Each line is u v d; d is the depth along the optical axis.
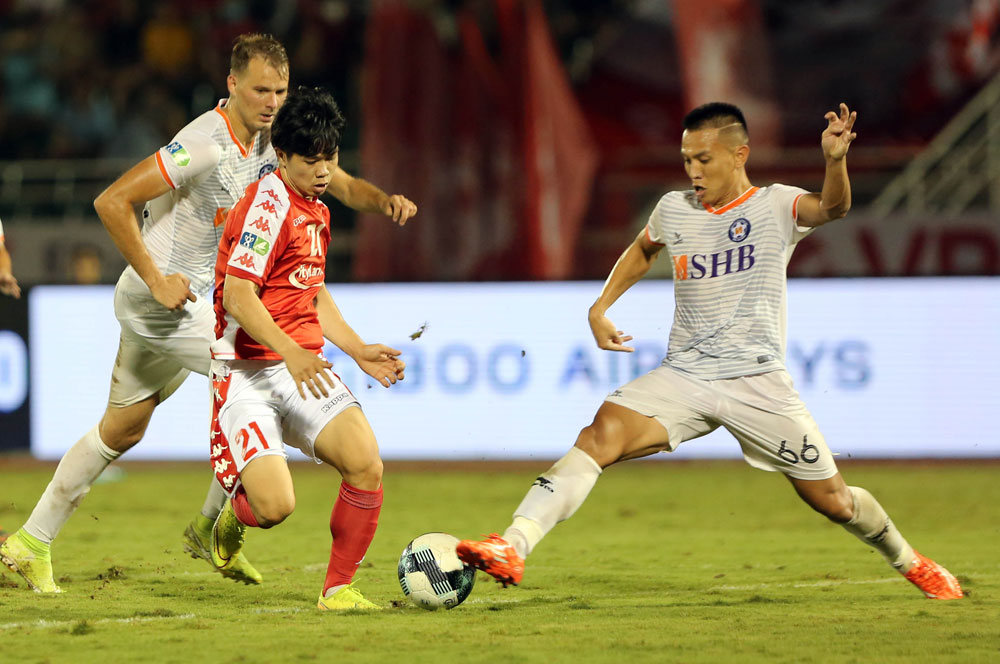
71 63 64.69
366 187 20.30
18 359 46.50
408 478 44.00
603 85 62.03
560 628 16.08
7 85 64.25
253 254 16.50
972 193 55.25
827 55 60.28
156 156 18.36
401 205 19.95
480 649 14.51
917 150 57.56
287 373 17.48
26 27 66.31
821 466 17.83
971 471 43.81
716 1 58.31
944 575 19.09
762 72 58.78
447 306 46.16
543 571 22.94
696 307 18.31
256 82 18.56
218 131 18.88
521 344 45.91
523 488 40.81
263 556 25.12
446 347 46.12
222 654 14.26
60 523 19.89
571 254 55.19
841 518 18.25
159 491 39.59
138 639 15.27
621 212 56.59
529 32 55.34
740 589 20.42
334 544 17.91
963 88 60.31
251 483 16.78
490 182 54.84
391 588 20.53
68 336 46.38
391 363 18.19
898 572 20.48
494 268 54.47
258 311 16.28
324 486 41.72
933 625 16.30
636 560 24.75
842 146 16.53
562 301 45.69
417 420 46.09
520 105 54.94
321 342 17.81
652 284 45.22
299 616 17.17
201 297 19.98
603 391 45.44
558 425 45.66
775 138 58.59
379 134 55.06
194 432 46.50
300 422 17.42
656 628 16.09
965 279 45.03
